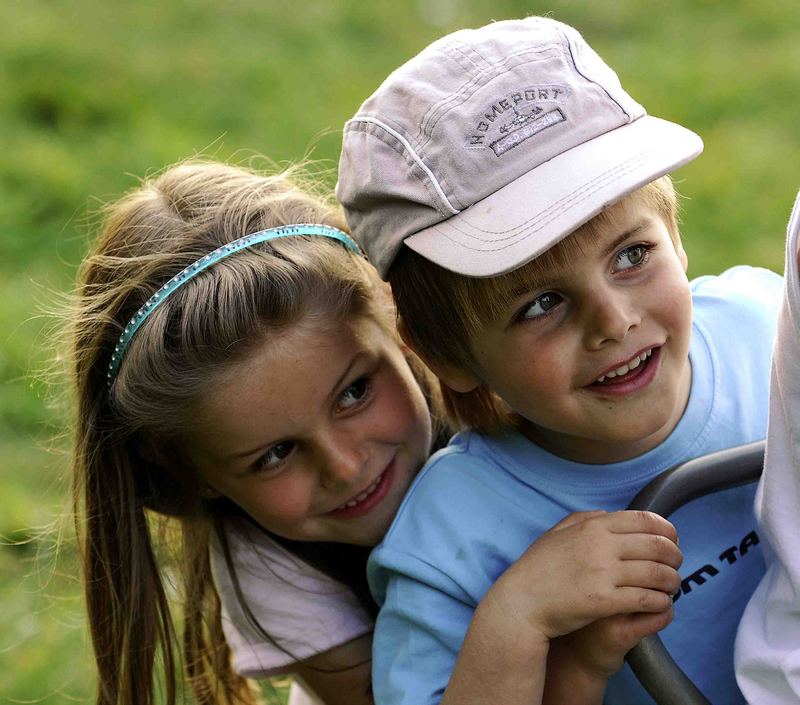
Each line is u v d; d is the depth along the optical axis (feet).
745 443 13.00
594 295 11.48
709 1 49.24
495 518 12.87
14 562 24.21
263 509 13.61
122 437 14.24
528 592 11.71
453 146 11.59
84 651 18.89
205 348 12.78
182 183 14.62
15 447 27.30
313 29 47.57
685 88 41.57
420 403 13.94
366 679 14.69
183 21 47.62
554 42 12.07
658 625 11.51
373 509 13.82
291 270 12.98
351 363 13.12
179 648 15.24
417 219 11.85
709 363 13.29
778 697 10.88
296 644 14.46
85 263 14.76
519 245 11.10
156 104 40.78
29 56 42.60
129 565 14.60
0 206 34.17
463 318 12.09
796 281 9.77
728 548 12.76
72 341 14.39
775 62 42.78
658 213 12.07
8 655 21.95
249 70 43.50
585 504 12.91
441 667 12.42
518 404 12.25
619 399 11.89
